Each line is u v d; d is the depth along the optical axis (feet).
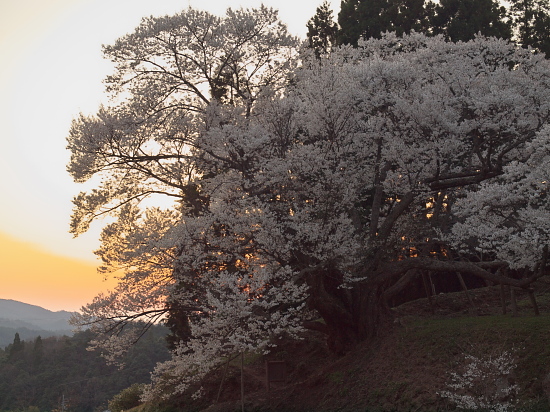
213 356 69.21
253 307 61.41
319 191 63.57
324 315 71.67
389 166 73.15
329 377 67.72
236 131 63.67
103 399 189.37
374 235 71.72
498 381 52.75
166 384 77.51
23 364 220.43
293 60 77.61
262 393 73.05
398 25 106.73
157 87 73.46
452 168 74.69
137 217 74.33
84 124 67.72
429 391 56.18
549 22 107.34
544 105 64.08
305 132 73.05
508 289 89.76
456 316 79.41
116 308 68.23
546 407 46.91
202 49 74.74
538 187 54.54
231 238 67.92
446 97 67.36
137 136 69.77
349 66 70.03
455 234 70.33
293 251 65.77
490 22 106.22
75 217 73.41
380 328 71.51
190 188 74.23
